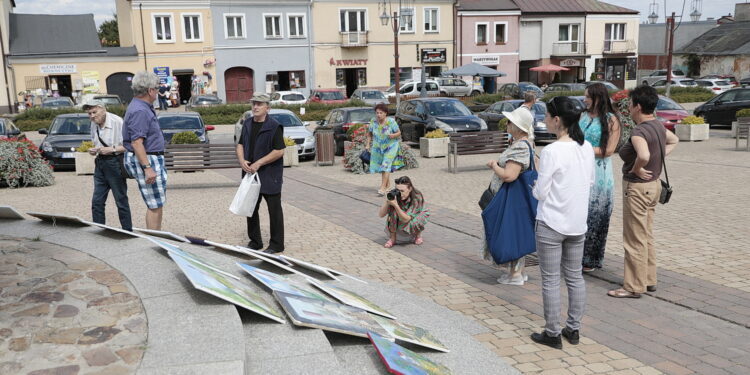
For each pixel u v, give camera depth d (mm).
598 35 55281
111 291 3883
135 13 42156
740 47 57469
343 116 19078
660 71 53938
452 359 3971
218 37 43906
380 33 48281
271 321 3760
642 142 5117
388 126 10938
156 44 42938
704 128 19469
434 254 7047
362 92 38188
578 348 4379
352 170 14797
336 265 6598
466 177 13367
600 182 5953
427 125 19375
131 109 6172
